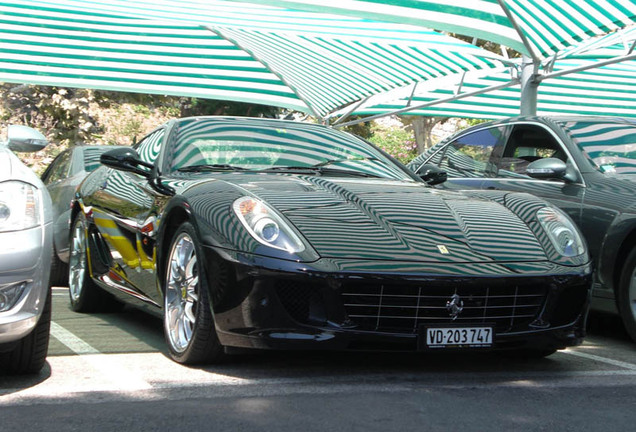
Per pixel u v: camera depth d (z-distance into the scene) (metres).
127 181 4.59
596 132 5.09
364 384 3.14
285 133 4.57
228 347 3.21
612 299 4.46
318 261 3.09
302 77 10.12
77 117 13.69
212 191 3.53
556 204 4.78
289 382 3.13
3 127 13.48
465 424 2.62
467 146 5.89
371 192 3.73
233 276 3.14
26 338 3.03
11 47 9.35
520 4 6.38
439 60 8.63
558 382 3.30
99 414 2.62
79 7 8.00
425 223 3.45
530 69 8.23
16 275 2.83
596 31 6.66
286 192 3.58
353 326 3.09
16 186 2.93
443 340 3.15
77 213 5.21
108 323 4.59
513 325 3.31
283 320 3.08
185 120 4.57
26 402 2.76
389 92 10.52
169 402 2.79
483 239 3.42
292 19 8.37
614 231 4.39
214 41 9.36
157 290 3.81
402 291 3.12
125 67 10.02
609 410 2.85
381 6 6.38
